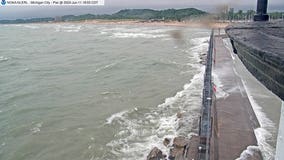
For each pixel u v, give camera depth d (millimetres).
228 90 17438
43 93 23266
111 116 17109
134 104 19062
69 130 15570
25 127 16250
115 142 13680
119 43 59656
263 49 2232
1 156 13281
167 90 21766
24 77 29625
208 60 15695
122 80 26359
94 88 24016
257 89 18016
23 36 89062
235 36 3344
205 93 9984
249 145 10383
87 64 35969
